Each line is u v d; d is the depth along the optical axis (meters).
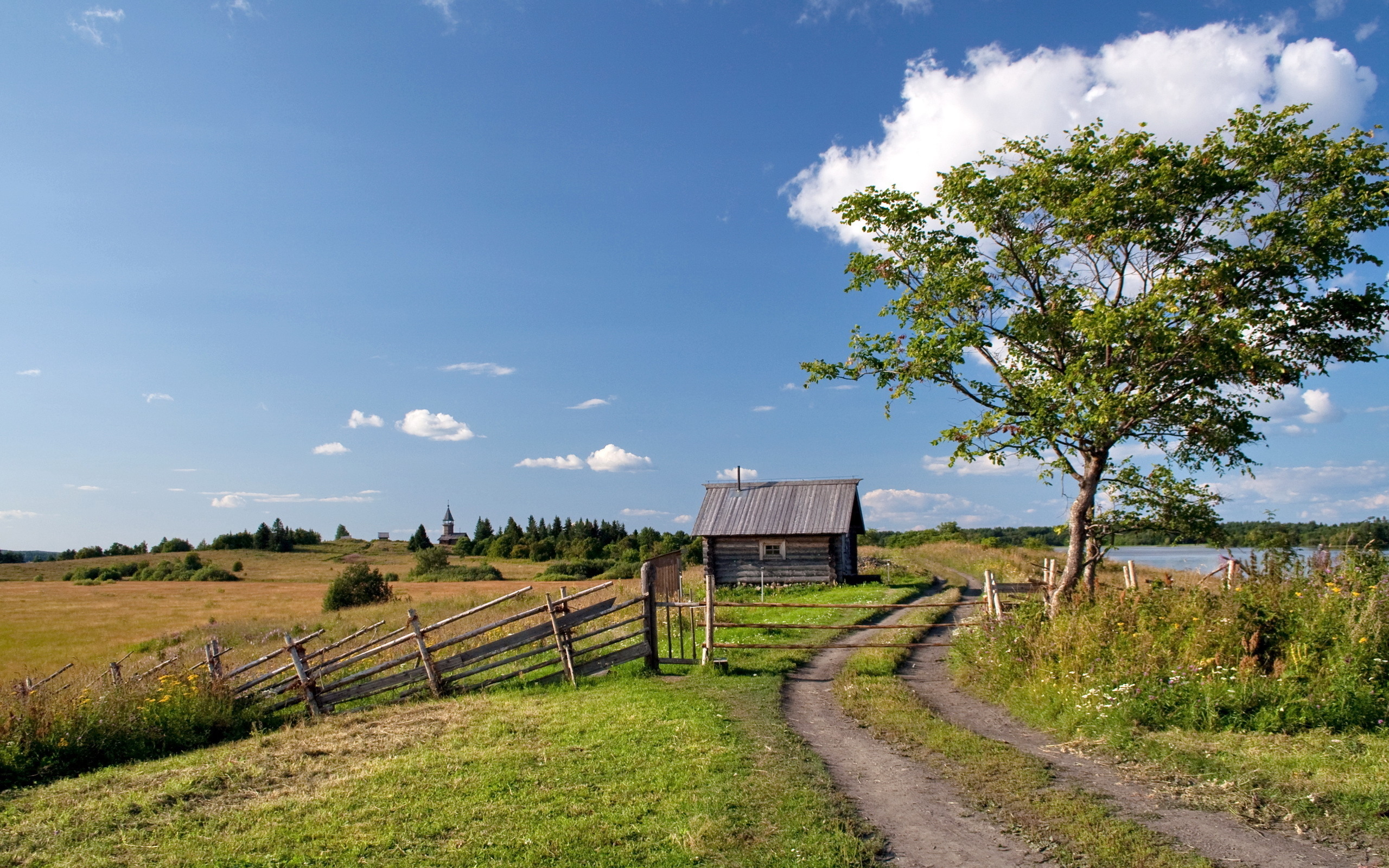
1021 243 14.95
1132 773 7.37
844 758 8.32
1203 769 7.23
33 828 7.09
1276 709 8.20
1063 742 8.72
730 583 33.50
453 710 11.59
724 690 11.95
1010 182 14.52
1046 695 10.25
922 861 5.66
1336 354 13.20
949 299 14.99
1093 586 15.06
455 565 86.56
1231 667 9.03
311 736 10.58
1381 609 8.95
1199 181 12.86
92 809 7.58
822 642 16.77
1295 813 6.13
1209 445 14.44
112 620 47.31
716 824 6.37
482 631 13.41
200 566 104.81
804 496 34.06
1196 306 12.45
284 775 8.59
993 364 15.38
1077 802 6.63
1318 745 7.48
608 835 6.28
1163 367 13.04
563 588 14.32
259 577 99.56
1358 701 7.99
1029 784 7.18
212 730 11.42
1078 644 10.96
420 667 13.19
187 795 7.99
